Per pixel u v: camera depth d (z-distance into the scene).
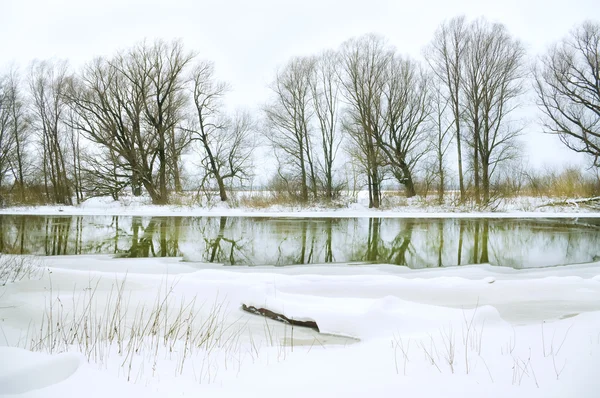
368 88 29.75
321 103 31.11
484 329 5.54
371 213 25.48
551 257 13.41
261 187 32.25
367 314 6.47
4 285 8.55
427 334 5.48
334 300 7.62
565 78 27.89
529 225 20.41
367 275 10.23
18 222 21.53
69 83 31.45
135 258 12.70
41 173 34.81
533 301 8.00
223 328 6.64
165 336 5.46
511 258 13.27
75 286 8.73
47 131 34.03
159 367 4.32
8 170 33.34
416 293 8.66
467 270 11.47
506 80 27.69
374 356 4.74
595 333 4.87
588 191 28.69
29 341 5.46
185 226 20.34
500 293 8.57
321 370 4.38
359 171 28.91
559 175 31.39
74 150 34.31
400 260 13.02
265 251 14.35
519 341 4.84
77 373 3.62
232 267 11.73
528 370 3.94
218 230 19.02
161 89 30.92
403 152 30.00
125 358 4.52
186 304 7.83
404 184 30.42
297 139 30.73
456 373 3.99
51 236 16.95
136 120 30.91
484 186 27.28
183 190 31.73
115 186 30.97
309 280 9.65
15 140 33.06
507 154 28.09
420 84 30.45
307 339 6.11
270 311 7.30
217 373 4.29
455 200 27.36
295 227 20.09
